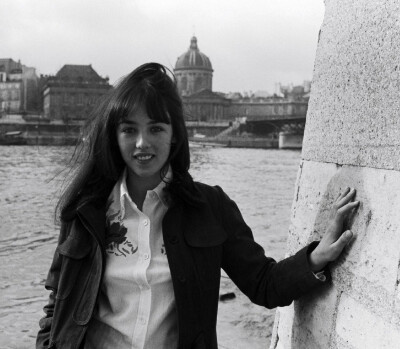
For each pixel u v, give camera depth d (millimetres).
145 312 2523
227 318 7445
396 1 2436
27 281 10719
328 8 3197
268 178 45156
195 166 59594
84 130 2672
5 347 7367
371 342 2414
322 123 3158
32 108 195125
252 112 192750
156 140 2549
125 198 2576
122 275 2523
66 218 2588
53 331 2533
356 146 2725
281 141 142375
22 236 15812
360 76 2719
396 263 2299
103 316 2561
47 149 107188
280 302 2732
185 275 2520
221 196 2770
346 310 2631
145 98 2504
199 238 2574
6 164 59125
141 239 2564
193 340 2553
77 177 2621
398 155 2357
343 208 2650
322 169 3102
